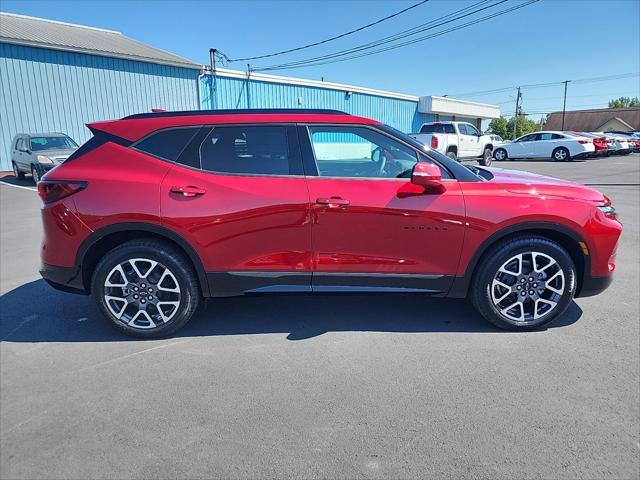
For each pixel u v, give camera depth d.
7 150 16.27
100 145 3.52
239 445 2.34
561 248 3.45
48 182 3.44
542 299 3.54
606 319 3.81
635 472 2.11
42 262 3.54
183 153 3.46
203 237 3.38
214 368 3.12
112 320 3.53
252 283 3.49
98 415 2.61
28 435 2.45
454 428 2.44
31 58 16.23
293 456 2.25
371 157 3.57
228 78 20.61
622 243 6.34
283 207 3.36
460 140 18.95
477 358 3.19
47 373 3.08
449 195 3.38
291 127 3.50
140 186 3.37
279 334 3.64
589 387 2.81
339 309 4.14
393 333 3.62
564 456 2.22
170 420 2.55
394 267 3.47
